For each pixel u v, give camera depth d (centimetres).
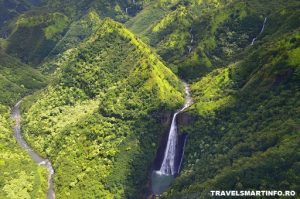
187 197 16962
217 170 17762
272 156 15662
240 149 18050
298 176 14275
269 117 19262
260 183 14900
